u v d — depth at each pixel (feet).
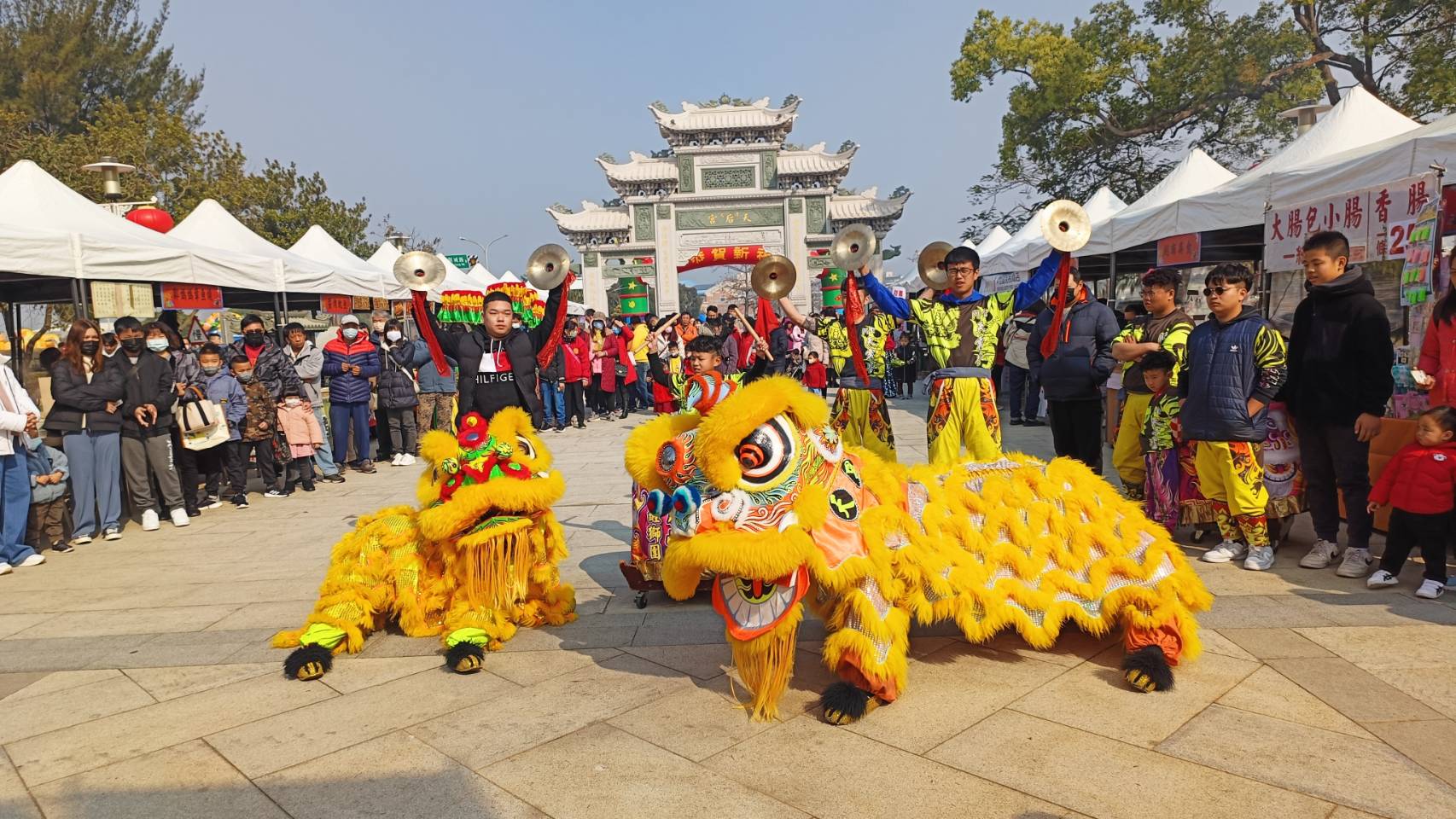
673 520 10.28
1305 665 11.48
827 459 10.50
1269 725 9.84
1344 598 14.17
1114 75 72.38
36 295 32.58
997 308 16.10
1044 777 8.92
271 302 43.50
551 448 37.04
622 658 12.76
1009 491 11.64
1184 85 70.03
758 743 9.93
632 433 11.07
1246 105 71.92
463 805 8.83
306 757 9.97
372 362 32.55
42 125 102.78
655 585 14.93
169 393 23.75
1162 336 18.08
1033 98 75.36
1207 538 18.49
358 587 13.23
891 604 10.84
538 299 17.08
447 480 12.90
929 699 10.89
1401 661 11.51
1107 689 10.98
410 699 11.51
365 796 9.08
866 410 18.17
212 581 18.11
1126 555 11.51
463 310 16.44
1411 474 13.91
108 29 108.58
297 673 12.19
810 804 8.62
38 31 103.45
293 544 21.30
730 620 10.50
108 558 20.54
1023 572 11.20
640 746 9.95
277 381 27.91
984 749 9.55
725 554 9.61
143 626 15.15
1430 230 16.63
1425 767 8.84
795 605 10.40
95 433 21.95
